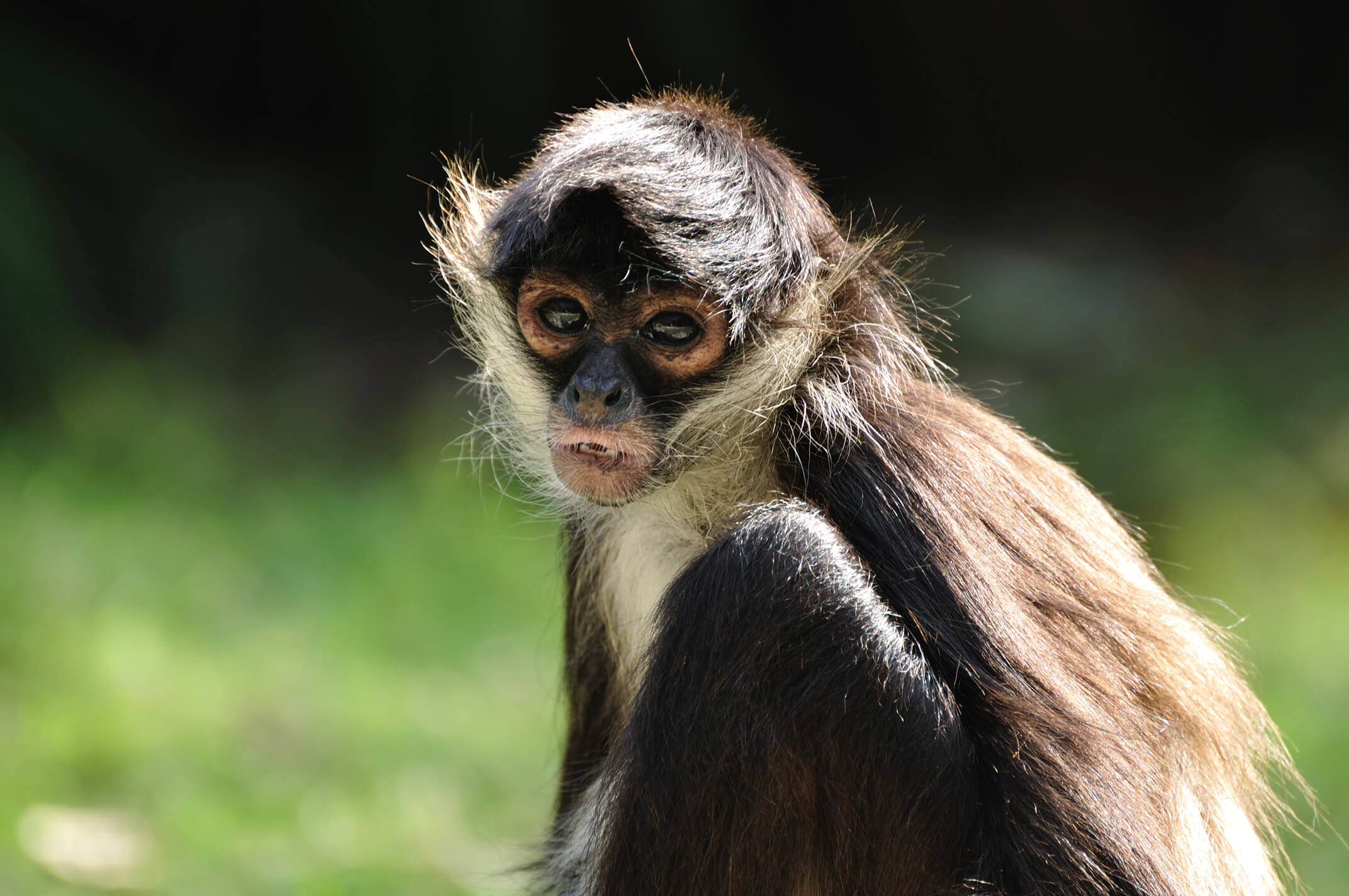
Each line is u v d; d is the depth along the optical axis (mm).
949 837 6797
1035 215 29703
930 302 12617
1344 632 16703
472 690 15398
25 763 12617
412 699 14938
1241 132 31766
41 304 22438
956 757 6797
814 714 6871
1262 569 18469
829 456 7605
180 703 14000
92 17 28328
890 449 7516
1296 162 30656
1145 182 30672
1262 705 8578
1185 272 27828
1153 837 6773
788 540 7078
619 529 8922
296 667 15195
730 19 27688
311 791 13055
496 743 14250
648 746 7125
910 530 7223
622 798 7219
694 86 27469
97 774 12812
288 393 22797
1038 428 21859
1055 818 6703
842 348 8031
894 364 8109
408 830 12555
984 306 25000
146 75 29000
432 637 16359
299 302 25672
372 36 26969
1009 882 6707
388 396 23312
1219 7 31391
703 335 7836
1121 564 8055
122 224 25875
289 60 28922
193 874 11555
